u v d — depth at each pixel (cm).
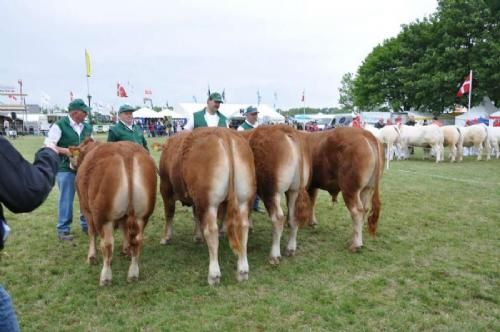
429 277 452
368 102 3844
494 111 2959
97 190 399
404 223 680
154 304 393
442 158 1678
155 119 3984
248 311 376
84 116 588
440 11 3234
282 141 468
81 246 569
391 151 1770
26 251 547
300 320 361
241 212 433
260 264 498
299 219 489
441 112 3275
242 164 419
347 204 535
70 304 394
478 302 396
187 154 425
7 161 181
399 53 3441
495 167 1437
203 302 396
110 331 345
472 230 637
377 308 381
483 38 2873
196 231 586
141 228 436
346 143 522
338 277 457
